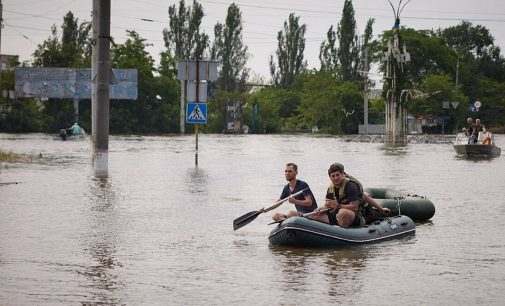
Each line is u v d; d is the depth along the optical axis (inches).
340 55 7396.7
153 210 1237.7
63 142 3927.2
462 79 7436.0
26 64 6195.9
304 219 904.3
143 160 2481.5
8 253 867.4
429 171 2114.9
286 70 7834.6
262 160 2544.3
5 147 3329.2
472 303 660.1
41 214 1180.5
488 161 2583.7
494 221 1141.7
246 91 7559.1
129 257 850.8
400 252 884.6
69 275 758.5
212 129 6860.2
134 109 6235.2
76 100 5290.4
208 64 2053.4
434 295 685.9
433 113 6545.3
